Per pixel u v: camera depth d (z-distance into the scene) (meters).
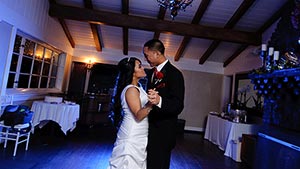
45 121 4.55
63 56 6.39
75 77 6.91
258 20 4.93
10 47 3.47
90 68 6.95
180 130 6.72
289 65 2.97
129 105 1.48
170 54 7.17
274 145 3.17
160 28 5.03
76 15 4.83
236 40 5.12
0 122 3.30
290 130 2.90
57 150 3.77
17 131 3.34
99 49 6.88
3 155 3.21
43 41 4.70
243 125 4.63
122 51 7.15
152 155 1.59
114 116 1.67
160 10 4.86
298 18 3.20
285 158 2.86
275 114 3.33
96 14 4.88
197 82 7.33
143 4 4.86
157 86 1.67
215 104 7.36
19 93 4.10
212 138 5.74
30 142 4.05
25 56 4.42
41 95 5.11
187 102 7.29
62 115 4.22
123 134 1.52
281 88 3.19
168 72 1.67
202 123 7.29
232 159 4.37
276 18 4.59
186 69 7.32
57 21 5.37
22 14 3.71
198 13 4.78
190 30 5.08
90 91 7.02
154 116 1.64
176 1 2.32
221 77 7.42
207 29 5.11
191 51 6.81
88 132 5.46
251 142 3.94
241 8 4.43
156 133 1.62
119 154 1.49
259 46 5.20
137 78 1.62
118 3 4.86
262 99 4.90
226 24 5.11
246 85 5.84
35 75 4.95
